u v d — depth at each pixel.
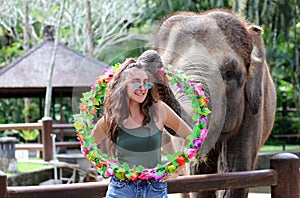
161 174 3.34
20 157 14.47
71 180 12.41
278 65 22.25
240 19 5.42
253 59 5.33
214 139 4.63
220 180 4.30
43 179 12.27
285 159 4.52
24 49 22.64
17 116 21.78
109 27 23.09
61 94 17.47
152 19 21.95
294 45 21.91
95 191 3.87
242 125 5.46
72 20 22.27
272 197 4.57
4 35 23.92
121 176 3.34
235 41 5.12
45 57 17.69
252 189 9.93
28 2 22.80
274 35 20.08
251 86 5.36
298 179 4.54
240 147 5.46
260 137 5.77
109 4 22.02
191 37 4.90
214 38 5.00
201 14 5.30
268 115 6.46
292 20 20.30
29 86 16.89
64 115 21.34
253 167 5.73
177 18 5.12
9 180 11.17
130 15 22.22
